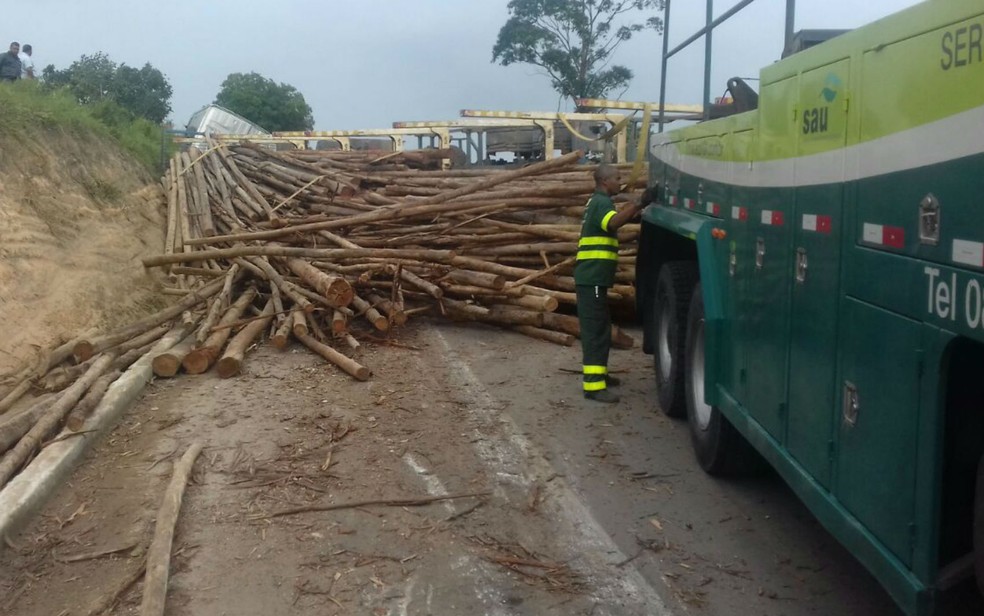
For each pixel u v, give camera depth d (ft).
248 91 162.20
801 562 15.65
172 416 22.62
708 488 18.98
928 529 9.57
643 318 26.99
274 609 13.91
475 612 13.91
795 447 13.70
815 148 12.78
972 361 9.29
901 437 10.15
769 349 14.97
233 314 30.76
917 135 9.74
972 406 9.37
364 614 13.82
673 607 14.10
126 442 20.85
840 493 11.94
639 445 21.54
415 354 29.89
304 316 30.78
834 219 12.08
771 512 17.78
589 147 54.85
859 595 14.47
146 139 57.93
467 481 19.11
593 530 16.88
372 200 44.93
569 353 30.45
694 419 20.45
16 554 15.53
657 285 24.68
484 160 63.10
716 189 18.51
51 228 33.30
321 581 14.78
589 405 24.61
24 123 37.78
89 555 15.49
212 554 15.60
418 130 62.80
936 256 9.34
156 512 17.13
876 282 10.78
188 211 47.32
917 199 9.75
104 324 30.07
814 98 12.80
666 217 22.48
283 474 19.13
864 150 11.11
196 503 17.62
